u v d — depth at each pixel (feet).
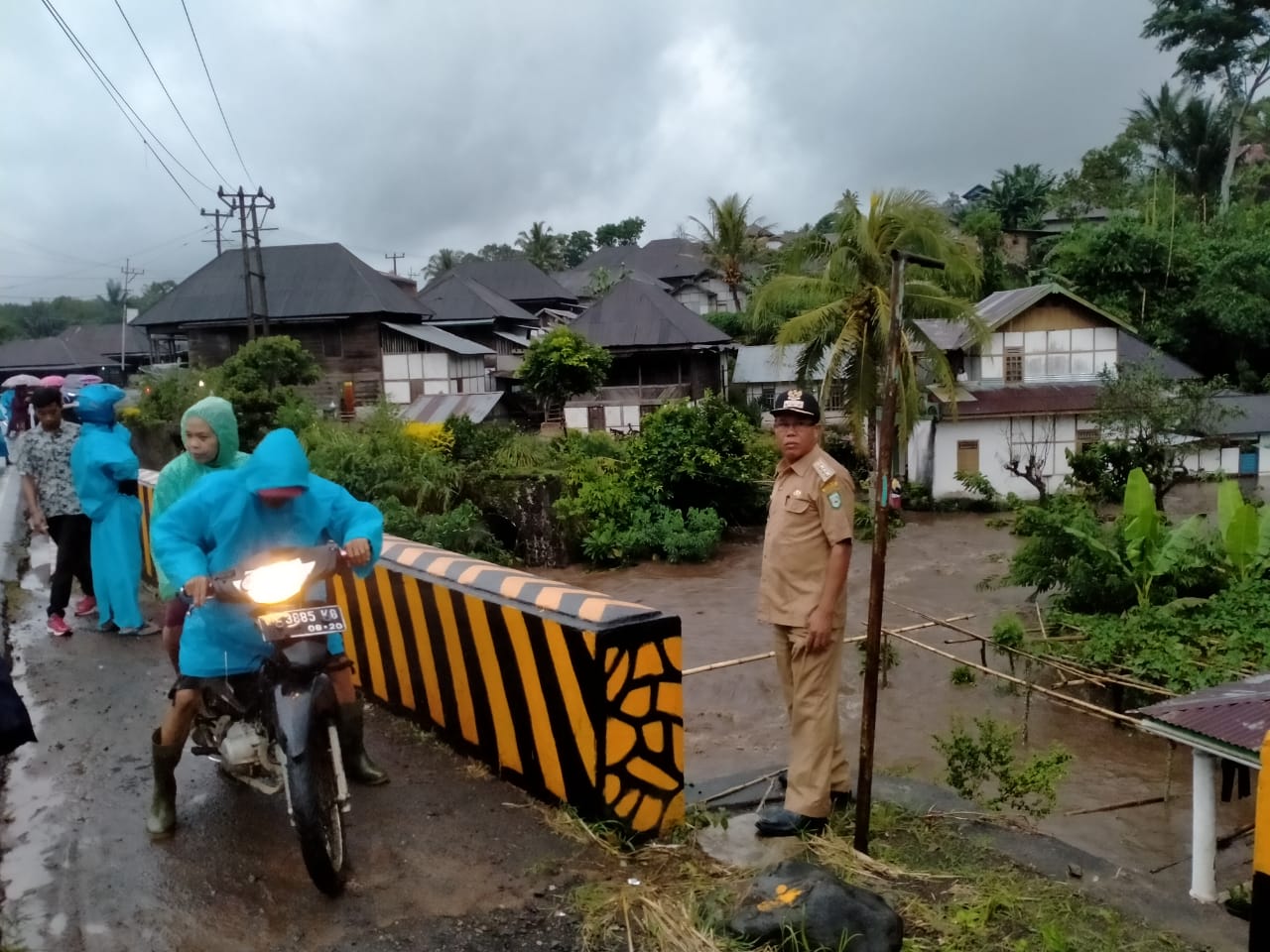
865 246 72.69
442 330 129.29
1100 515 67.87
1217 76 150.71
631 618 12.47
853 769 16.33
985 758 20.39
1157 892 11.75
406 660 16.62
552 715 13.15
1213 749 16.61
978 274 76.48
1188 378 93.91
